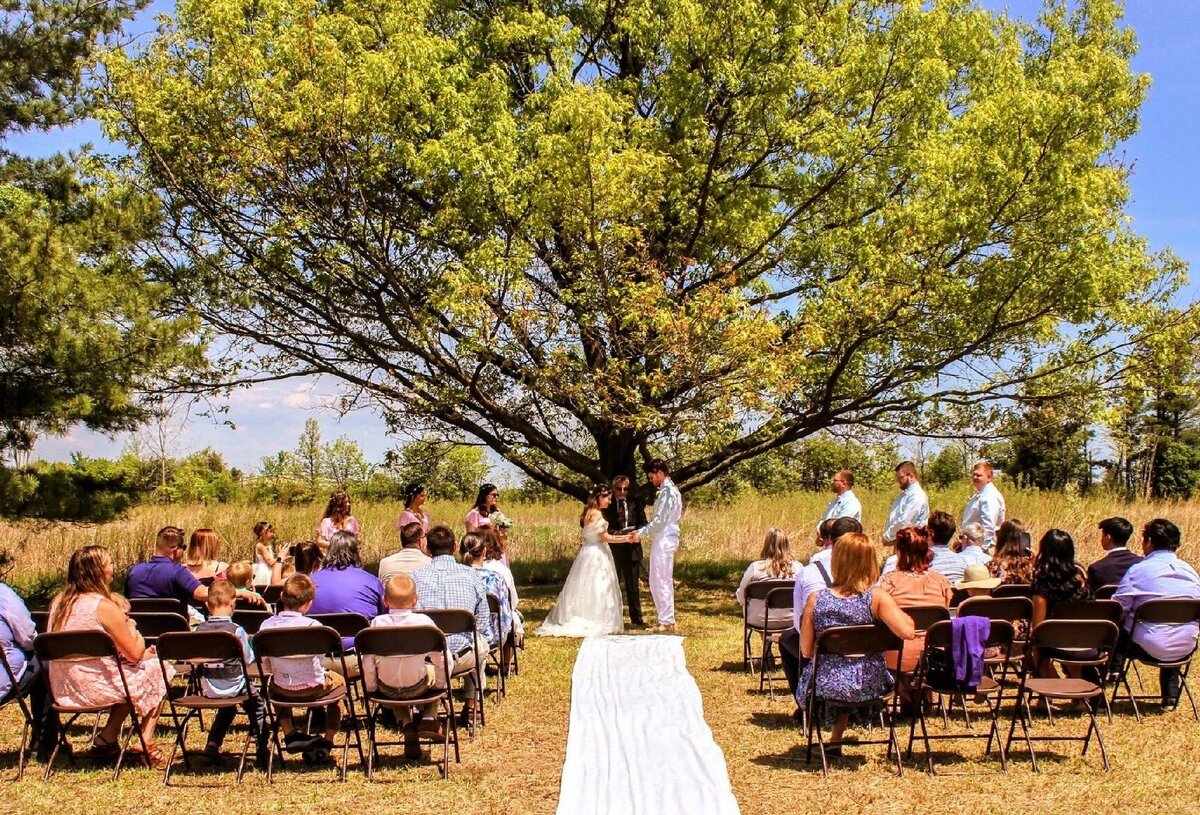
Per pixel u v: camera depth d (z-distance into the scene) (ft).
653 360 43.52
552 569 59.16
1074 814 17.26
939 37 45.83
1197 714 23.89
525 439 49.29
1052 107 38.45
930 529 28.40
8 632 20.65
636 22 45.34
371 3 41.70
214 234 44.19
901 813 17.43
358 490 84.53
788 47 44.29
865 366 46.16
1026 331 42.29
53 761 21.04
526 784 19.47
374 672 20.66
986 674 24.07
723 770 19.67
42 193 44.80
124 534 55.83
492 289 39.68
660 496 39.52
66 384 39.37
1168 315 42.91
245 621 25.12
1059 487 84.17
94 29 47.55
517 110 46.29
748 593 30.17
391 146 41.60
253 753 22.27
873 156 46.62
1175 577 24.17
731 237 46.65
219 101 39.40
